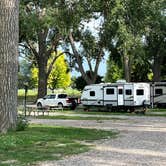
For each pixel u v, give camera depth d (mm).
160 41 62969
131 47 50094
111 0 49406
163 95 56062
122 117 38469
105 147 16297
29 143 16656
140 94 48469
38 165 12359
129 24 49375
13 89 19531
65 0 52625
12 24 19578
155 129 25156
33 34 57844
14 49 19609
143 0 48750
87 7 51438
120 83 49031
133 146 16656
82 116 39781
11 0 19578
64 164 12508
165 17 55469
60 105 54812
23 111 42125
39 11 55719
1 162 12695
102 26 51062
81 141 18250
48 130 21750
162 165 12297
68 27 52562
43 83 66000
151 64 68938
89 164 12500
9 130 19312
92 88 51188
